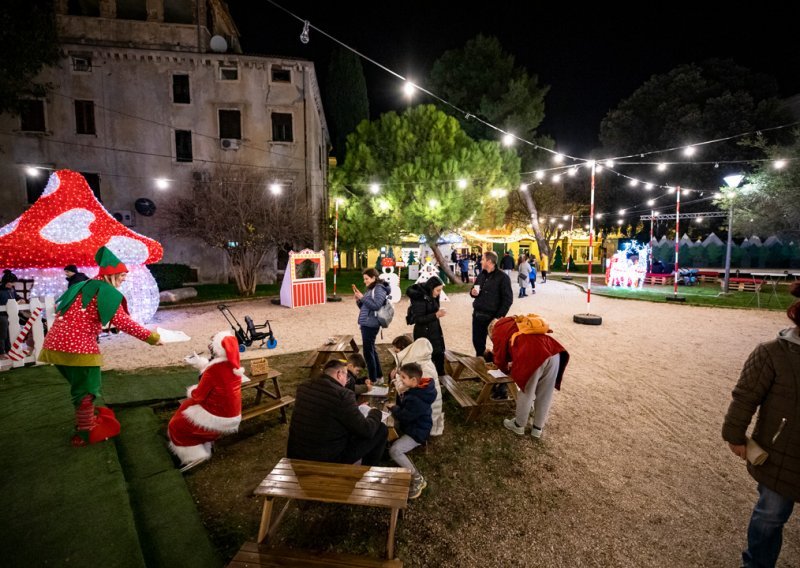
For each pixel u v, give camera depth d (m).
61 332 3.55
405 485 2.54
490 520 3.14
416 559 2.74
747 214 19.36
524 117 21.66
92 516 2.77
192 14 20.69
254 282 16.61
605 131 32.41
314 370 6.48
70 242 8.27
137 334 3.67
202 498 3.29
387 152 17.22
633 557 2.81
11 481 3.13
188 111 20.11
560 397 5.62
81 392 3.65
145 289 9.66
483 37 21.67
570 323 10.74
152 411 4.75
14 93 13.13
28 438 3.79
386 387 4.96
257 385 4.98
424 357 4.29
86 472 3.27
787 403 2.14
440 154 15.95
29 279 9.05
